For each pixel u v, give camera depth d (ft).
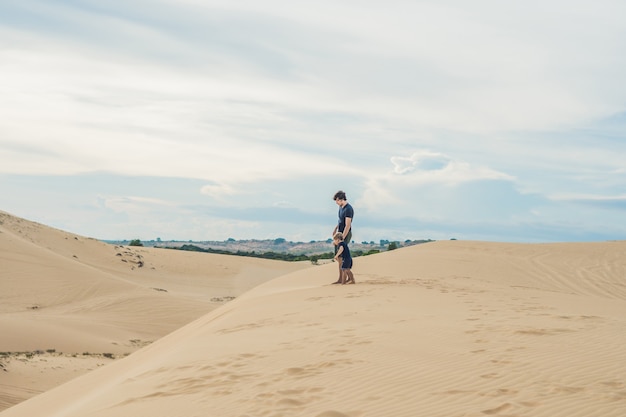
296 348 25.59
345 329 29.66
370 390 18.29
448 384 18.29
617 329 26.76
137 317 135.03
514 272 82.74
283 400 17.66
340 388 18.69
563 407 15.38
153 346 48.39
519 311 34.55
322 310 38.29
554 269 86.22
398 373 19.97
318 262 314.76
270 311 41.55
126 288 158.92
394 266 81.66
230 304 60.49
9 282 149.28
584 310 37.19
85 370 80.07
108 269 229.45
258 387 19.54
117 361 45.73
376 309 36.96
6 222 231.09
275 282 74.43
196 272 252.42
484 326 28.12
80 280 157.28
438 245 107.55
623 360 20.38
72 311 136.87
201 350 28.30
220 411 17.35
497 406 15.74
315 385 19.20
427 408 16.12
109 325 121.29
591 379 18.04
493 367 19.92
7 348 89.25
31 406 33.58
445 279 68.80
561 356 21.12
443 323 29.78
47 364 79.97
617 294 72.74
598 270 86.12
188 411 17.87
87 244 248.93
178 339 44.06
